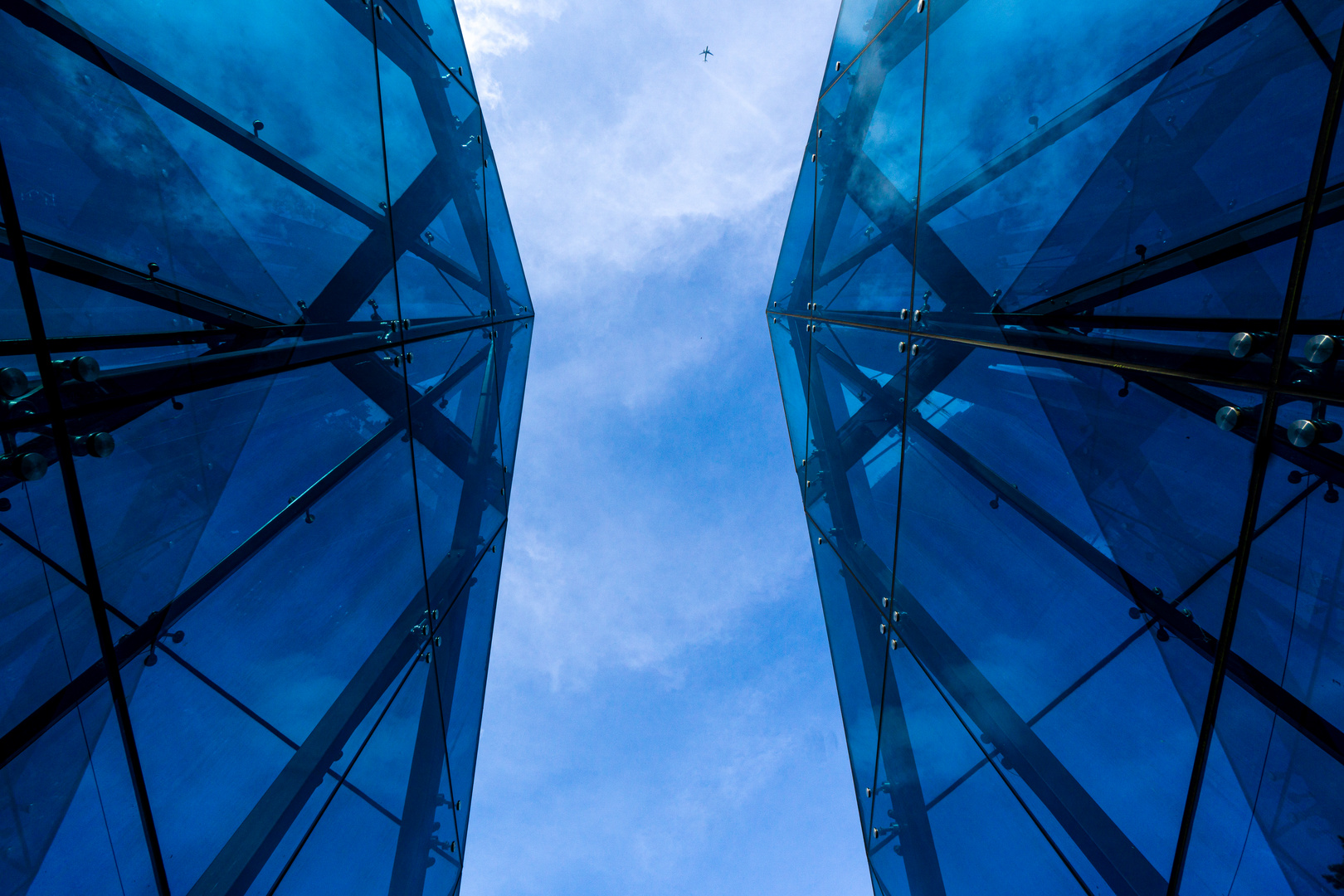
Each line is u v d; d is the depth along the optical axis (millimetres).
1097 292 4055
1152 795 3568
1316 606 2604
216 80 4531
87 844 2824
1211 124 3188
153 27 3932
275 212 5047
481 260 10836
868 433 8562
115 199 3363
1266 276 2836
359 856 5750
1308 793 2635
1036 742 4824
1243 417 2941
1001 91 5574
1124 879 3803
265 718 4484
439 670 8227
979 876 5805
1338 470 2510
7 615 2549
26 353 2744
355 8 7117
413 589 7477
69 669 2840
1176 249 3385
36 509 2744
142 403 3414
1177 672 3387
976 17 6156
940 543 6574
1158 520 3514
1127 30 4008
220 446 4094
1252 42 2982
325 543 5520
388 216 7270
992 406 5449
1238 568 2982
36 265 2814
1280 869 2760
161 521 3516
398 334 7281
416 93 8641
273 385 4762
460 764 9008
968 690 5992
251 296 4574
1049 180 4707
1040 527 4746
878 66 8688
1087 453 4164
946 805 6473
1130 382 3734
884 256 8086
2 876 2389
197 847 3598
